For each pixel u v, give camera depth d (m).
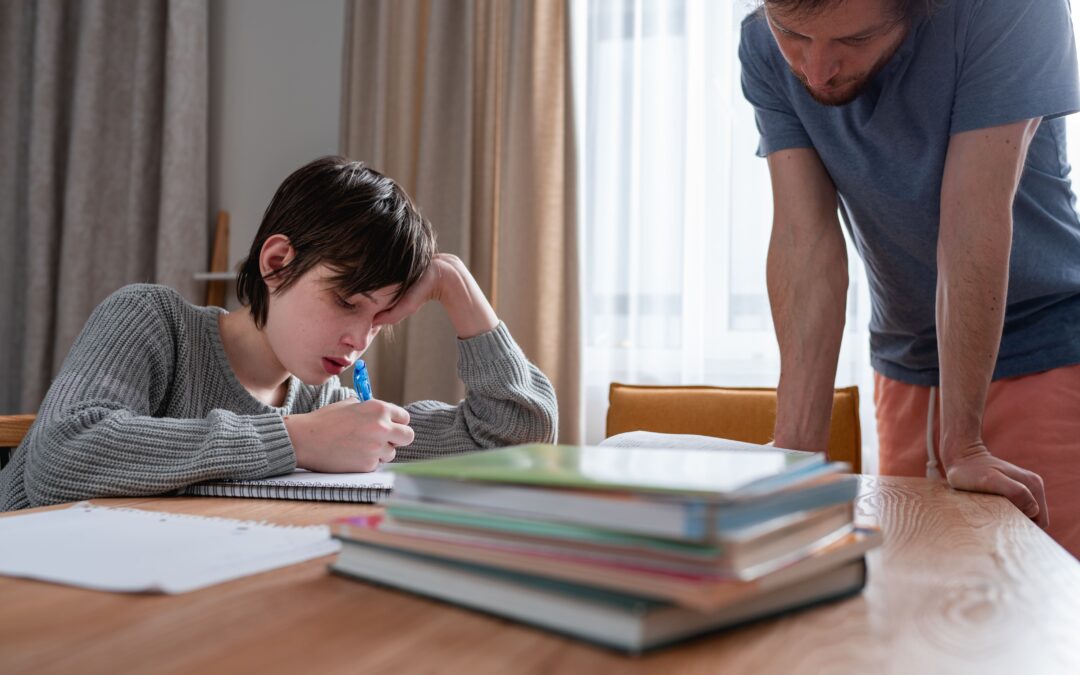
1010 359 1.25
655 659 0.35
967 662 0.35
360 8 2.71
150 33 2.90
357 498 0.77
